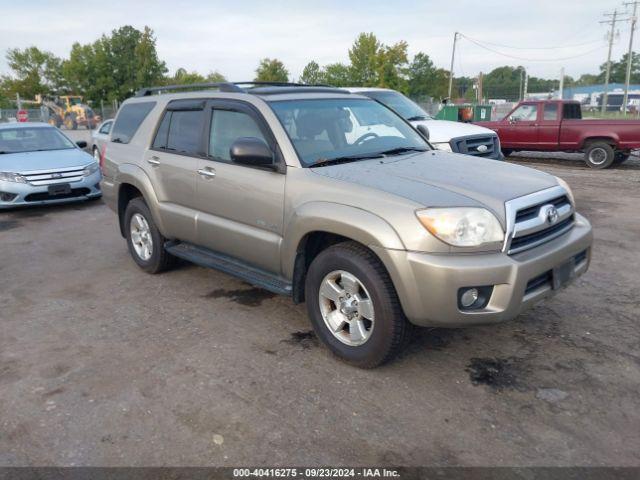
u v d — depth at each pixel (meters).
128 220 6.01
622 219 7.96
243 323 4.59
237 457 2.92
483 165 4.30
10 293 5.52
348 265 3.63
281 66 46.38
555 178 4.14
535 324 4.41
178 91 5.88
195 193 4.91
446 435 3.06
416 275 3.31
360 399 3.42
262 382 3.65
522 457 2.87
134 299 5.22
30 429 3.20
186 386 3.62
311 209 3.79
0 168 9.38
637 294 4.99
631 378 3.58
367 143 4.64
